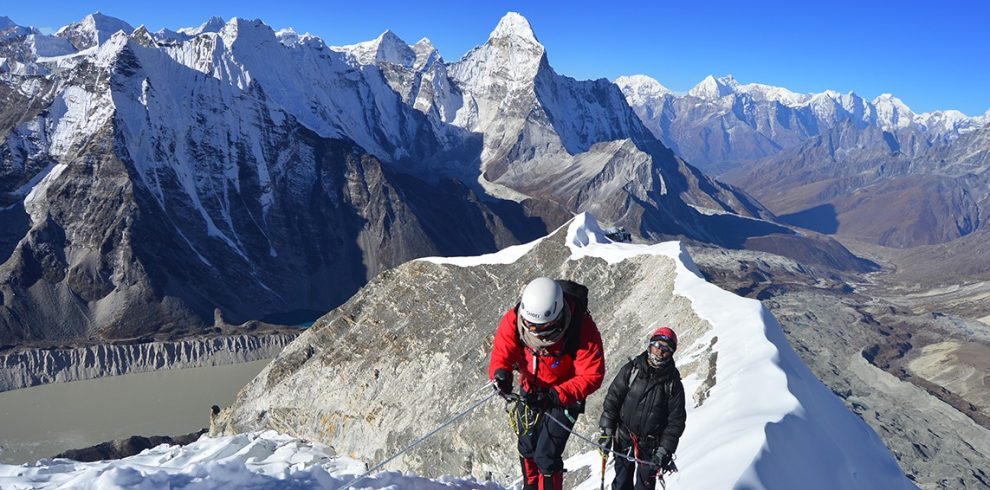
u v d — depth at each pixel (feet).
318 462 142.61
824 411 49.34
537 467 26.18
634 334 114.93
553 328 24.16
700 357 80.33
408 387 147.13
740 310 88.58
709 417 49.52
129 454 285.64
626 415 28.68
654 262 130.62
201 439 168.14
